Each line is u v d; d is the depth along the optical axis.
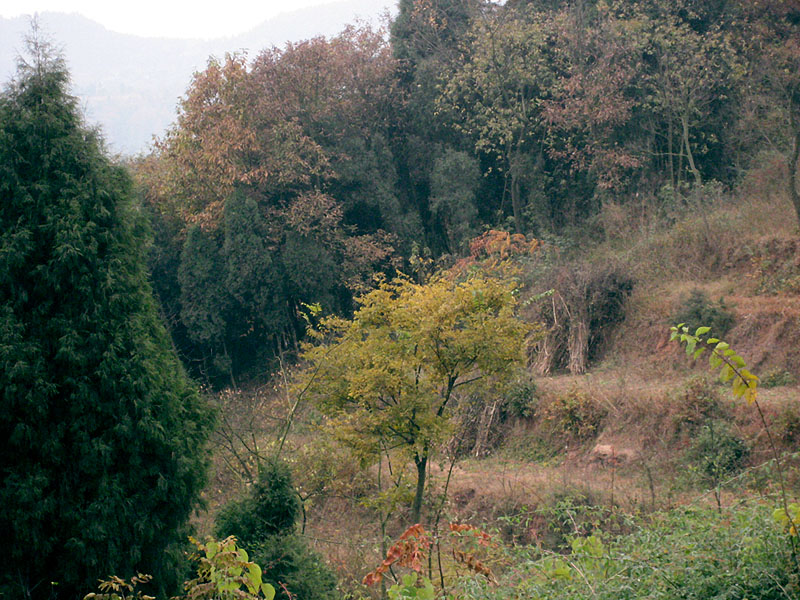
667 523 7.26
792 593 4.71
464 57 32.16
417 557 4.45
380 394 13.30
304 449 15.52
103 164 10.52
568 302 22.52
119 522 9.49
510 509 15.15
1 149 9.74
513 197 30.33
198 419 11.15
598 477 16.47
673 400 17.16
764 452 15.01
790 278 20.67
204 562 4.30
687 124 27.38
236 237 28.45
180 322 31.48
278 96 29.78
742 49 28.73
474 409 19.77
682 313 20.47
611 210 28.02
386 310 13.83
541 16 30.55
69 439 9.59
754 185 26.05
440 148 32.16
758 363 18.45
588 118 28.25
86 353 9.66
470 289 13.36
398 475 13.77
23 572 9.32
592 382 20.00
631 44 28.09
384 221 31.02
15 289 9.57
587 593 5.13
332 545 14.08
